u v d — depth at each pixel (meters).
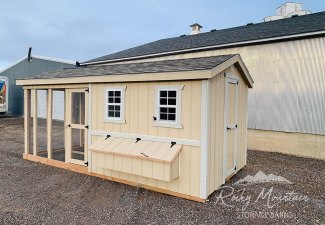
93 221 3.43
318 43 7.52
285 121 8.23
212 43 9.75
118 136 5.00
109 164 4.64
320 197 4.46
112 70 5.74
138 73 4.58
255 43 8.66
